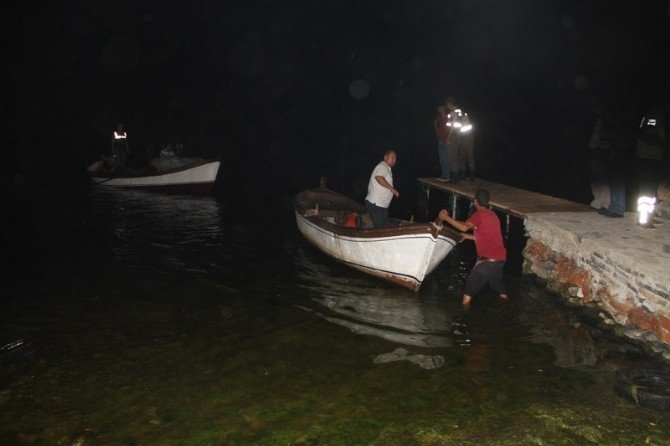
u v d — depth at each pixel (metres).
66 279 9.41
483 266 8.07
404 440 4.76
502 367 6.11
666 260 6.72
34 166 25.03
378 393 5.59
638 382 5.41
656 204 9.19
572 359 6.28
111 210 15.77
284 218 14.80
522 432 4.77
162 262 10.45
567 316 7.62
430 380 5.84
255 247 11.60
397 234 8.55
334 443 4.75
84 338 7.04
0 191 18.61
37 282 9.27
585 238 7.89
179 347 6.75
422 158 28.47
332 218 11.62
